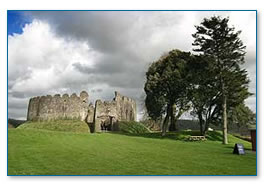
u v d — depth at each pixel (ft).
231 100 143.84
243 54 133.08
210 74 140.77
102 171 52.75
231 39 130.41
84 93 273.54
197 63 145.38
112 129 266.16
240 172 53.78
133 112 314.96
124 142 107.45
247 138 162.30
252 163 63.41
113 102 276.00
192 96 150.00
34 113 259.39
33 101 265.13
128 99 307.78
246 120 164.35
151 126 271.49
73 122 249.14
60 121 247.50
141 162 62.49
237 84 133.80
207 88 147.33
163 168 56.24
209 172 53.26
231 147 104.73
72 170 53.11
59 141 99.19
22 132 108.37
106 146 91.86
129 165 58.75
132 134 167.02
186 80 149.48
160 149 88.89
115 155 71.97
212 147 101.65
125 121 276.62
